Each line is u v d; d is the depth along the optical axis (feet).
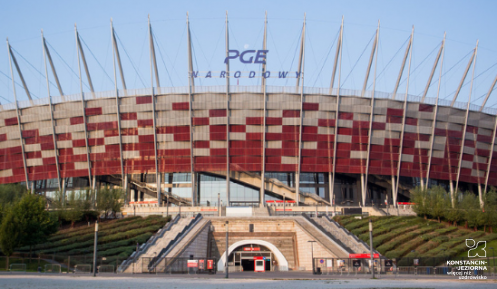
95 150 352.49
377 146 350.64
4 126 363.56
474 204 284.41
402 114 351.25
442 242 235.20
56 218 226.38
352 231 252.62
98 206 288.10
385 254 212.43
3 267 187.73
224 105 342.85
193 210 323.37
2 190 305.12
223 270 223.71
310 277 161.89
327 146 347.77
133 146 349.00
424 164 356.79
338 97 342.85
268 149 345.72
